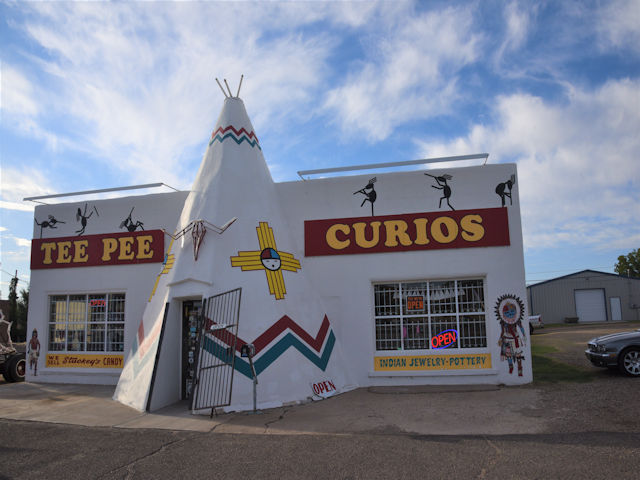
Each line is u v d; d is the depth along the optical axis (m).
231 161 11.34
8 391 12.05
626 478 4.98
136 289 13.16
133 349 11.06
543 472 5.23
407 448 6.32
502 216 11.43
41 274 14.01
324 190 12.28
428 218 11.70
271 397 9.36
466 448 6.23
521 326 10.95
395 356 11.41
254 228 10.80
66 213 14.10
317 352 10.56
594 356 11.16
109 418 8.79
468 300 11.45
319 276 11.95
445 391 10.31
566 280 40.25
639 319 38.19
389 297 11.79
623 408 7.99
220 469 5.77
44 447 6.90
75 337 13.61
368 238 11.88
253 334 9.73
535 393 9.66
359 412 8.66
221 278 10.01
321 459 6.00
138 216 13.55
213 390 9.08
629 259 49.94
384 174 12.05
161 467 5.91
